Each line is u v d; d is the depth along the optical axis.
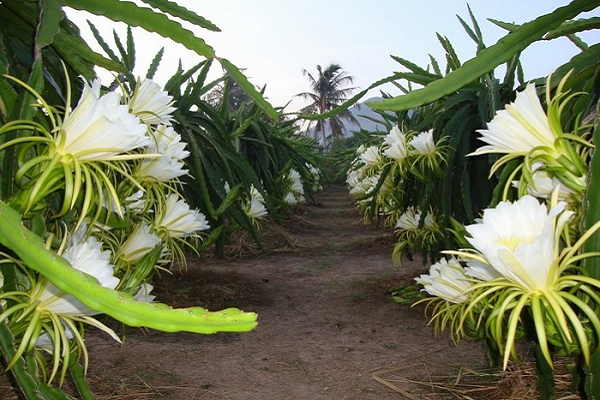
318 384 1.64
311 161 6.56
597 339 0.61
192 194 2.82
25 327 0.62
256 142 4.57
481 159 2.09
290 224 5.59
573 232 0.78
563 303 0.55
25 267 0.62
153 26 0.85
